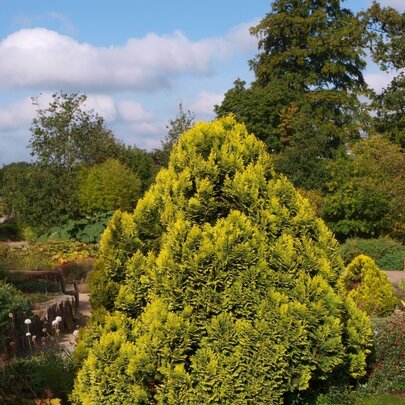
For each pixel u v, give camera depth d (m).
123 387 4.93
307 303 5.30
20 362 7.30
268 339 5.00
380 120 36.44
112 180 26.31
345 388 6.16
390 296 9.94
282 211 5.55
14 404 6.11
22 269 15.61
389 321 7.76
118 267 5.72
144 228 5.80
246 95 36.97
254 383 4.95
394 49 36.75
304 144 28.00
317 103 39.31
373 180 25.11
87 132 29.20
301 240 5.67
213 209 5.43
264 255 5.29
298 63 39.38
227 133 5.74
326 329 5.30
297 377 5.23
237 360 4.95
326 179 26.86
